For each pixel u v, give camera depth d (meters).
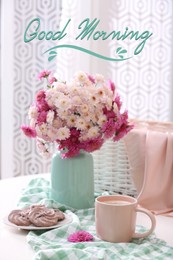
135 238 1.23
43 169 3.12
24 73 3.10
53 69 3.03
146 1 3.00
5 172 3.23
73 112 1.38
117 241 1.21
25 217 1.28
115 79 2.99
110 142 1.52
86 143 1.39
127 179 1.52
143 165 1.48
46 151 1.46
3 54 3.14
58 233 1.23
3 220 1.29
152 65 3.06
